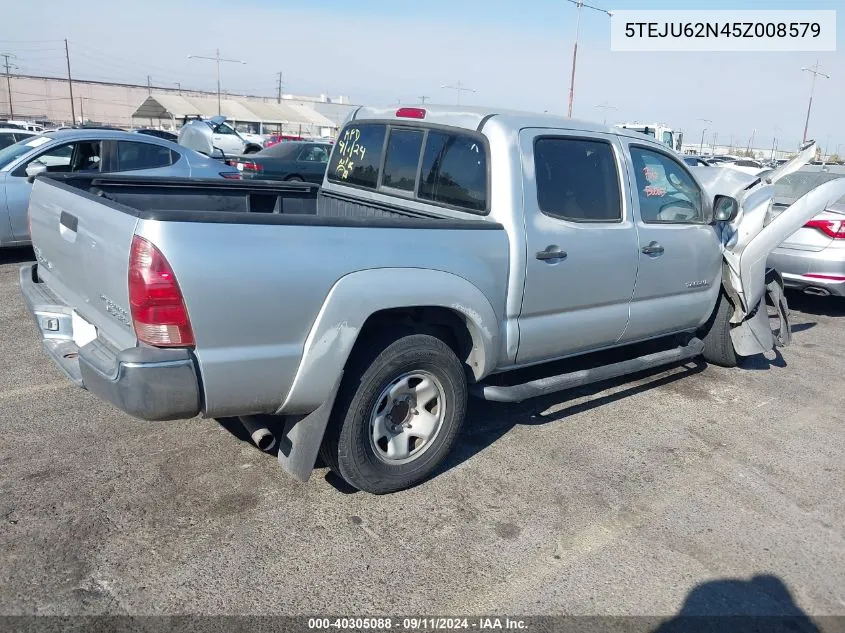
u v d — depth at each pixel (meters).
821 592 3.10
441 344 3.62
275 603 2.82
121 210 2.98
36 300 3.87
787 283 7.81
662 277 4.84
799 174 9.15
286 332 3.08
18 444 3.95
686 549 3.35
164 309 2.80
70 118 89.19
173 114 55.72
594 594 2.99
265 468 3.86
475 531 3.40
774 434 4.73
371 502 3.60
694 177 5.11
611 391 5.32
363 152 4.83
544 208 4.02
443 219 3.78
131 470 3.74
